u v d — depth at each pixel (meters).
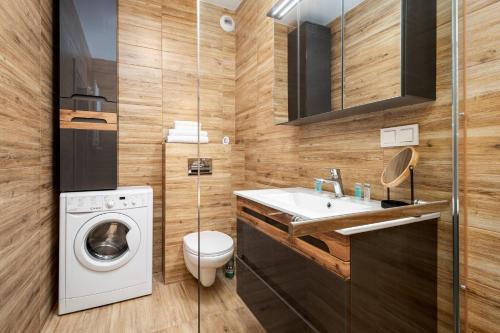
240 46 1.55
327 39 1.41
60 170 1.78
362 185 1.31
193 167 2.16
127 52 2.27
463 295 0.98
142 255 1.94
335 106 1.35
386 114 1.21
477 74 0.93
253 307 1.21
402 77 1.04
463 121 0.97
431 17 1.03
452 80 0.99
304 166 1.66
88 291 1.76
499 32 0.87
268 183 1.57
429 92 1.03
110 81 1.95
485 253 0.92
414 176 1.11
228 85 1.55
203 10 1.45
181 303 1.84
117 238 2.00
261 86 1.56
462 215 0.98
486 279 0.92
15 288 1.19
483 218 0.92
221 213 1.44
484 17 0.91
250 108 1.57
